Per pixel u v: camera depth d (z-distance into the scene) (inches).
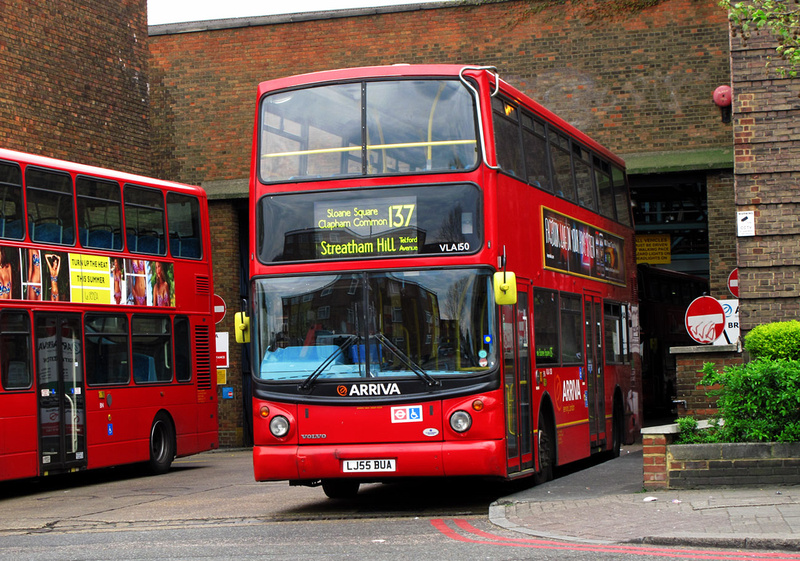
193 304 810.8
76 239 690.2
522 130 536.1
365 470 446.0
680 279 1492.4
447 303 453.7
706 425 455.2
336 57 997.2
